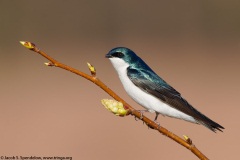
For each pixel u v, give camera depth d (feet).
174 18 102.32
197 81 70.69
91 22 100.73
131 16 102.58
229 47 91.40
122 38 96.32
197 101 61.57
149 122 16.26
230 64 80.94
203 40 95.25
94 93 65.16
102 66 77.97
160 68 77.71
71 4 100.58
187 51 88.48
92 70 15.74
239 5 98.78
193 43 93.35
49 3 97.60
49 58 15.35
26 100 61.77
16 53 85.97
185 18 101.71
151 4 102.78
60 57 83.25
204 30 99.71
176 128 49.93
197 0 101.24
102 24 101.65
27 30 93.56
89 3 101.65
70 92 65.77
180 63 80.84
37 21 95.81
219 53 87.40
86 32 98.22
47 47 89.76
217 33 98.07
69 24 99.55
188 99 62.44
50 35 95.04
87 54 85.66
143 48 90.07
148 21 101.76
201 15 100.89
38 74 74.95
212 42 94.02
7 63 80.59
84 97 63.21
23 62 81.15
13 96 63.57
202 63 81.20
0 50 87.61
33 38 93.09
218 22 99.76
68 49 89.20
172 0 102.73
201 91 65.77
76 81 71.82
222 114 55.93
